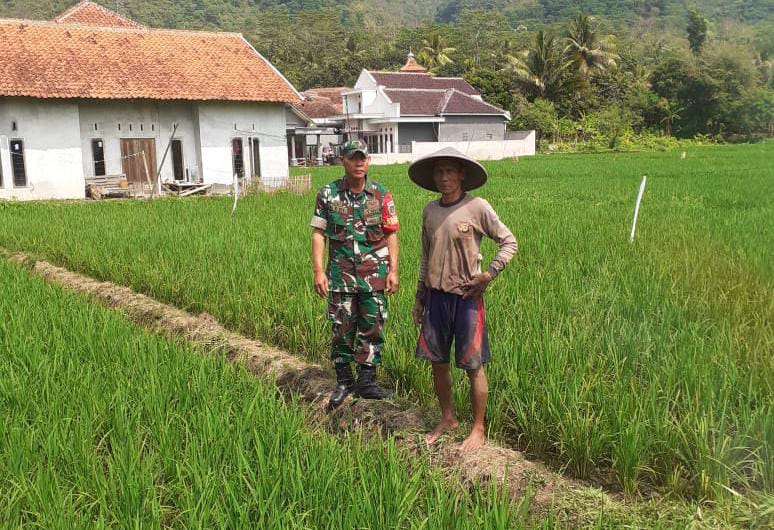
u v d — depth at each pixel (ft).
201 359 19.26
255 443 13.85
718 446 13.46
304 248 35.73
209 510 11.59
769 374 16.20
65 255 39.47
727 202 55.67
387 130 175.63
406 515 11.67
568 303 22.91
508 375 17.22
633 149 191.21
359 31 339.98
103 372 18.35
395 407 18.11
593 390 16.20
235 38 100.89
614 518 12.82
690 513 12.94
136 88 84.28
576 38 234.38
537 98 215.92
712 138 187.42
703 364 16.70
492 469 14.55
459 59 271.69
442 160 15.08
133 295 31.14
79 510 11.96
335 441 14.26
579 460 14.74
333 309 18.42
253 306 25.88
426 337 15.65
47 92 78.23
